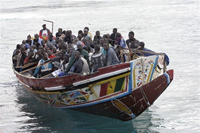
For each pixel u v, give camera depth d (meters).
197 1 106.12
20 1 140.75
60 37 35.22
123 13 89.56
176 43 51.09
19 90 33.75
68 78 23.62
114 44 29.27
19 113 27.53
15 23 80.12
